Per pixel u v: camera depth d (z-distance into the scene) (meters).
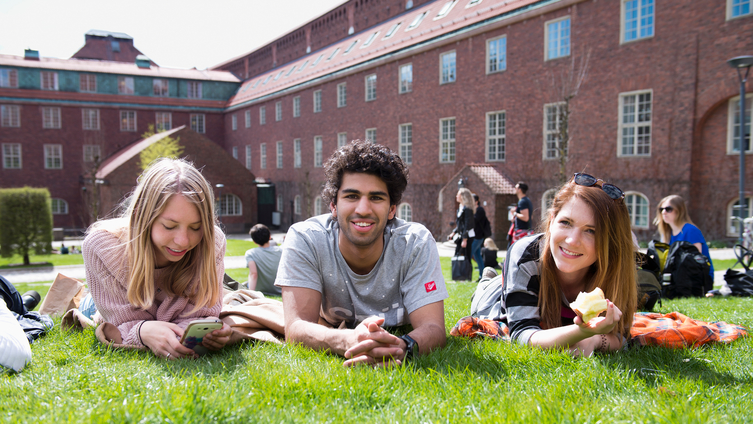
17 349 2.47
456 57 25.23
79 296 4.43
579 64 19.81
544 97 21.00
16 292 3.48
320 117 36.59
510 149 22.58
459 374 2.29
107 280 2.84
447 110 25.89
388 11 34.44
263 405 1.93
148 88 48.16
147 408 1.77
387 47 30.05
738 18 15.70
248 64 53.22
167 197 2.59
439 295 2.88
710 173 16.97
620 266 2.67
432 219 26.92
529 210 11.23
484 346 2.85
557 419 1.80
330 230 2.98
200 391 1.95
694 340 2.94
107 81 46.31
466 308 4.86
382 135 30.52
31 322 3.35
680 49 17.08
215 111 50.62
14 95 42.66
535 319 2.88
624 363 2.48
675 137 17.36
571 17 20.02
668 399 2.01
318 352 2.68
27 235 20.94
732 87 15.95
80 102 44.78
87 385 2.17
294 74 41.66
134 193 2.73
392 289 3.00
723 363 2.58
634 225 18.78
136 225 2.69
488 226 10.67
